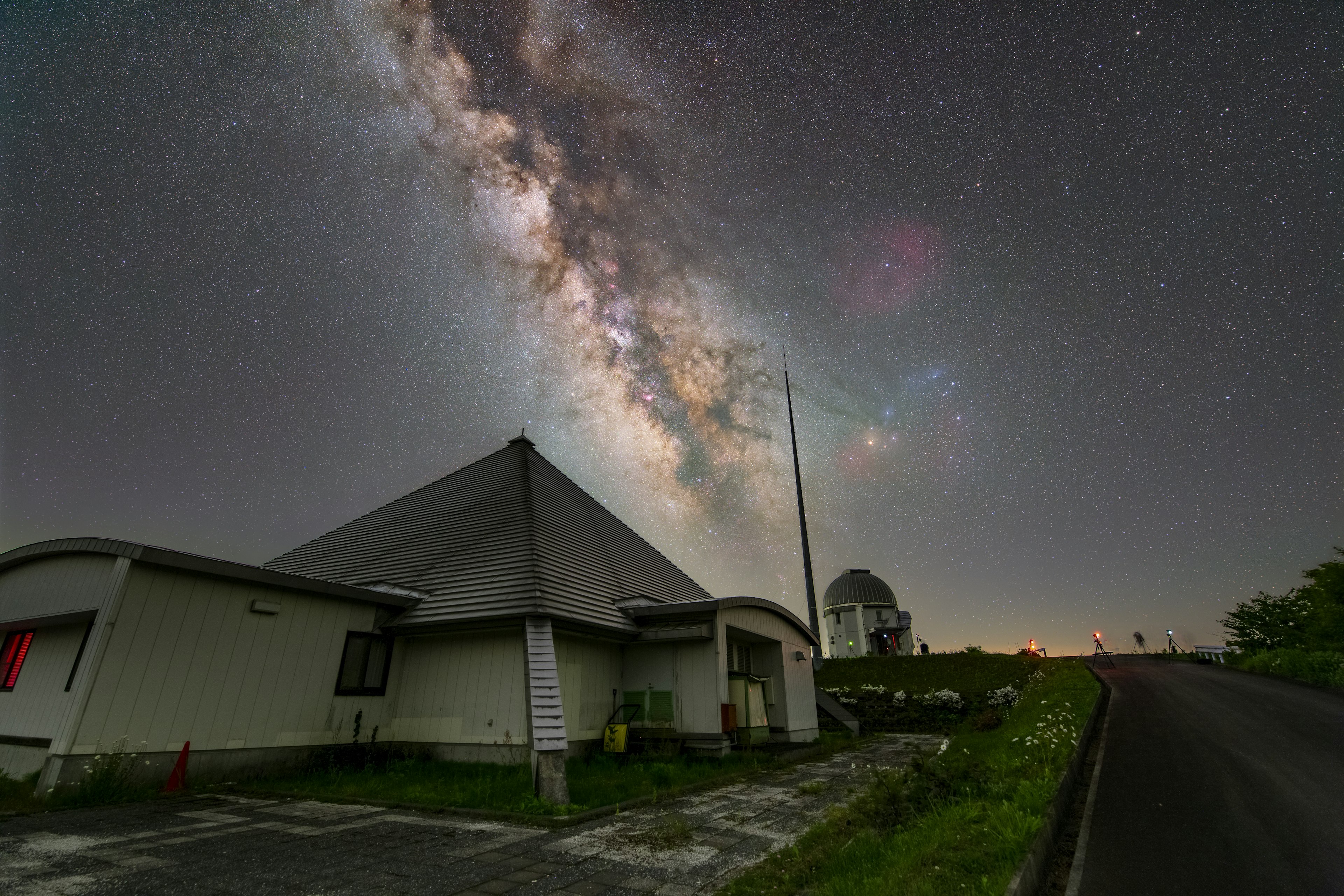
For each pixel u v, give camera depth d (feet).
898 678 80.74
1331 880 16.19
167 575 30.55
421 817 25.35
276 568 57.98
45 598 32.89
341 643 37.93
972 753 35.47
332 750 36.09
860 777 36.24
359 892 16.57
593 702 41.98
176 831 22.18
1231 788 25.66
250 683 32.99
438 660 40.34
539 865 19.15
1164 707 51.47
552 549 45.57
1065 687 60.90
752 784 33.71
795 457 125.29
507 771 33.04
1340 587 72.23
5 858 18.40
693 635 43.24
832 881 15.87
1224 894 15.78
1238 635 106.52
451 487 61.00
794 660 57.11
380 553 51.85
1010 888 13.34
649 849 20.90
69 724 26.68
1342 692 53.98
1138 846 19.58
